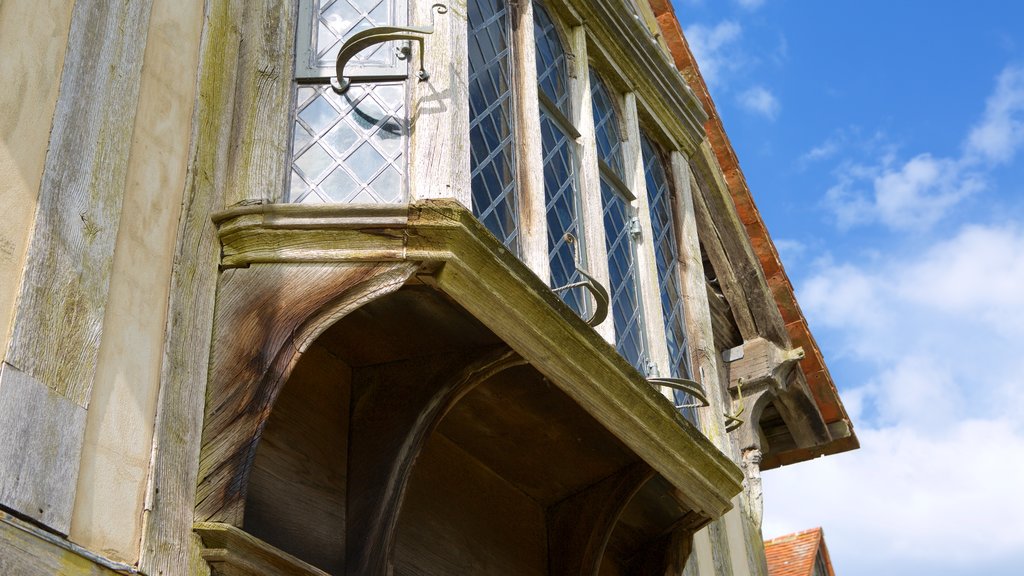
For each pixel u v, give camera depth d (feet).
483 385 15.37
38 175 11.84
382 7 15.69
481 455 16.98
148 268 12.72
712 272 31.35
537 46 18.90
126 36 13.51
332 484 14.30
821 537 39.75
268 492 13.42
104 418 11.60
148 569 11.42
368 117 14.78
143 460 11.86
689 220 22.11
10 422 10.63
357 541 14.05
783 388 29.43
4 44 11.94
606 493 17.43
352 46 14.44
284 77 14.90
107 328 11.98
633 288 19.35
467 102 14.98
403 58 15.11
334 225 13.42
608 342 16.20
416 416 14.48
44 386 11.09
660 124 22.24
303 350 12.94
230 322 13.19
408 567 15.07
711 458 17.69
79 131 12.46
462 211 13.56
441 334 14.44
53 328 11.40
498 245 13.92
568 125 18.85
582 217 18.21
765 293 29.76
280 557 12.34
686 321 21.09
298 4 15.61
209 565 12.03
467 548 16.21
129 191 12.82
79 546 10.88
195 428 12.51
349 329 14.40
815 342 30.22
